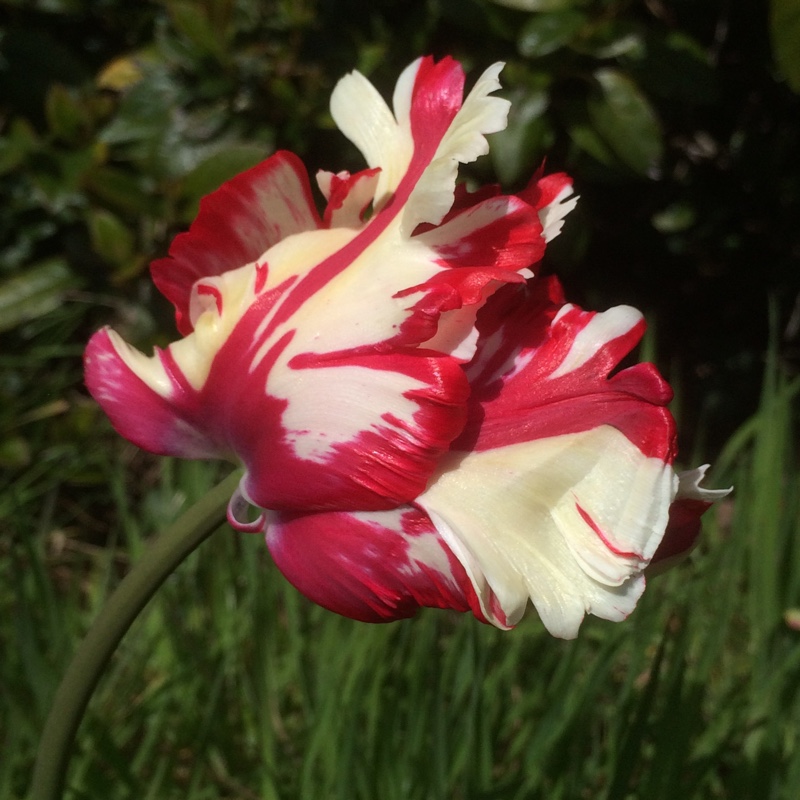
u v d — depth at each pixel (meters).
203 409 0.37
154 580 0.38
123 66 0.85
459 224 0.35
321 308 0.36
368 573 0.35
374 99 0.38
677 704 0.49
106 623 0.38
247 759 0.57
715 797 0.54
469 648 0.52
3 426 0.80
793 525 0.58
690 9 0.96
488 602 0.34
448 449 0.35
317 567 0.36
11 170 0.90
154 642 0.61
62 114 0.83
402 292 0.35
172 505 0.67
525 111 0.77
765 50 0.97
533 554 0.35
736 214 1.06
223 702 0.55
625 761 0.48
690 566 0.68
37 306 0.85
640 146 0.79
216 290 0.38
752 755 0.53
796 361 1.07
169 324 0.84
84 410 0.82
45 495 0.84
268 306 0.37
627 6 0.77
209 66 0.79
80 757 0.54
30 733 0.52
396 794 0.50
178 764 0.58
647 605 0.54
